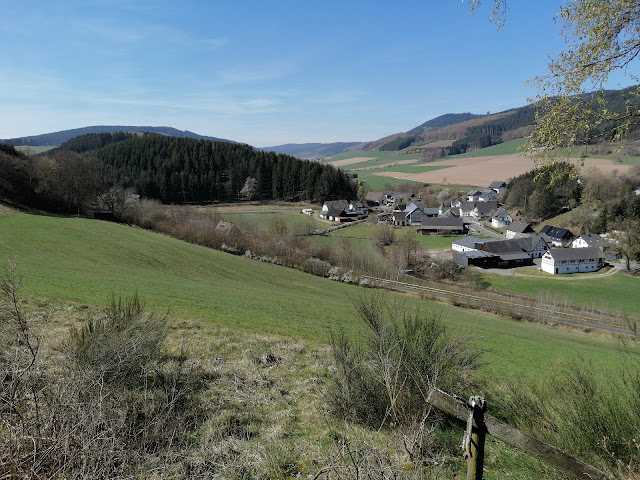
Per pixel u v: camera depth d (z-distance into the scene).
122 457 4.15
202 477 4.82
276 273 42.81
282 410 7.67
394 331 7.14
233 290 28.78
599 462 4.69
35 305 14.65
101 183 69.06
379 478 3.63
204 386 8.54
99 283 22.20
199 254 44.94
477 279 54.47
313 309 22.95
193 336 13.05
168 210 73.44
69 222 48.91
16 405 3.95
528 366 13.64
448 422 6.56
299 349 12.75
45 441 3.68
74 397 4.20
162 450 4.90
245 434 6.52
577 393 5.55
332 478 4.17
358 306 8.19
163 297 20.22
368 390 6.80
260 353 11.82
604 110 6.50
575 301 44.88
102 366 5.84
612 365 14.12
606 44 6.30
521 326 28.91
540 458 2.65
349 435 6.27
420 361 6.58
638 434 4.68
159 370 8.02
